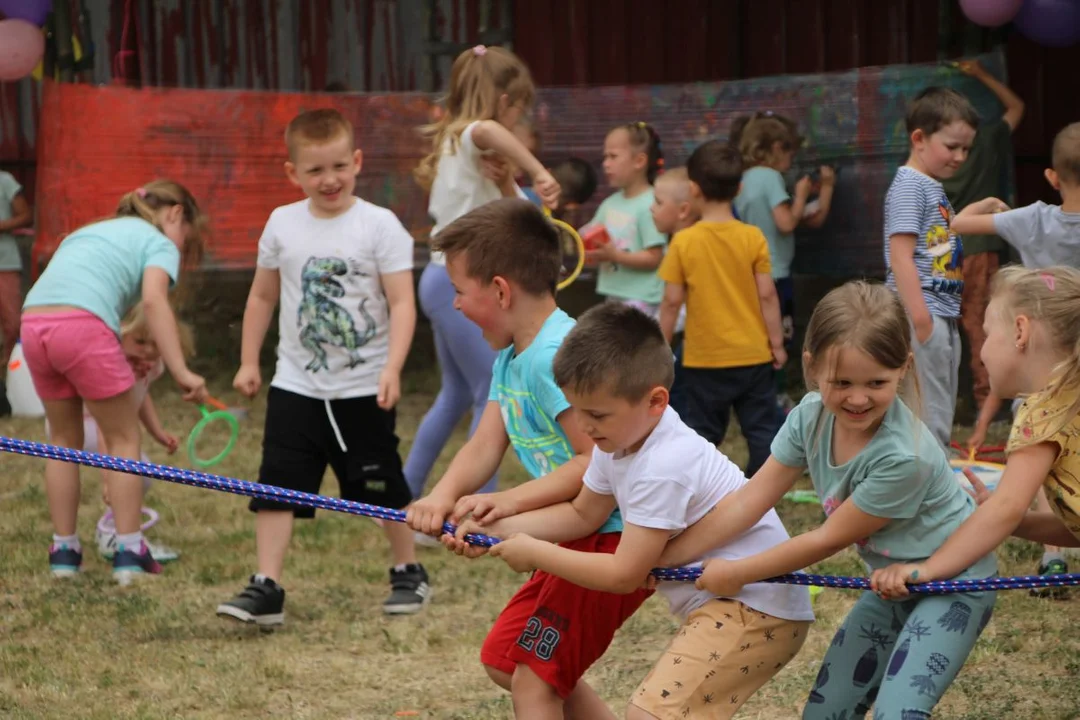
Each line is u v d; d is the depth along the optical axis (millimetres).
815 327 4793
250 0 17125
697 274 10531
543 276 5625
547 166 14750
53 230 15109
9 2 15438
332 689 7258
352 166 8555
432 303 9750
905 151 13680
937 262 9227
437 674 7453
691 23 17328
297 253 8484
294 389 8484
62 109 15008
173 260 9188
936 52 16406
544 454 5625
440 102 12711
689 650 5047
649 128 12766
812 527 10109
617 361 4844
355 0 17062
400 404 15648
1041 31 14250
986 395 13727
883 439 4844
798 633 5195
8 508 11312
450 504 5574
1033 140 16719
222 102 15109
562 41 17359
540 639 5430
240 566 9586
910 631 4988
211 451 13320
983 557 5129
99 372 8953
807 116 14062
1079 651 7293
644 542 4961
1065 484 5012
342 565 9586
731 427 14102
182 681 7359
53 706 7016
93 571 9555
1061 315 4941
